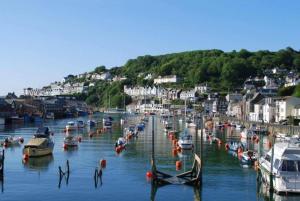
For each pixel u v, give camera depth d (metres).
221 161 83.88
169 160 85.38
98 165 79.25
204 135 136.25
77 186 62.00
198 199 55.19
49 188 60.75
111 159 86.62
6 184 63.06
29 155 88.00
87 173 71.69
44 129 135.50
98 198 55.75
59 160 85.31
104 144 115.31
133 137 134.88
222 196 56.59
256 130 137.50
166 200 54.78
